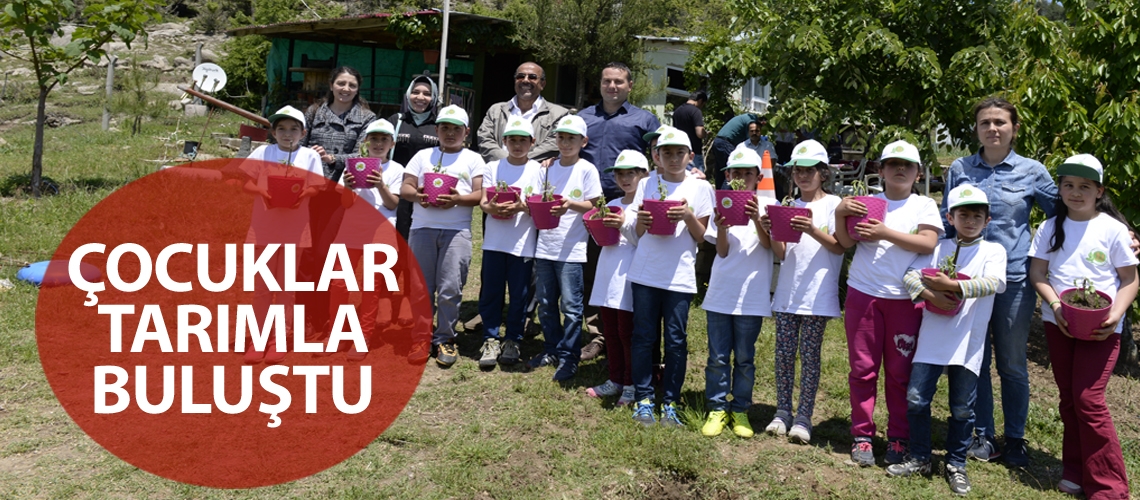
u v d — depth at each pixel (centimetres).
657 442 435
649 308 470
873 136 780
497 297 556
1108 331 396
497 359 559
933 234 413
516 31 1592
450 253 550
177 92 2353
